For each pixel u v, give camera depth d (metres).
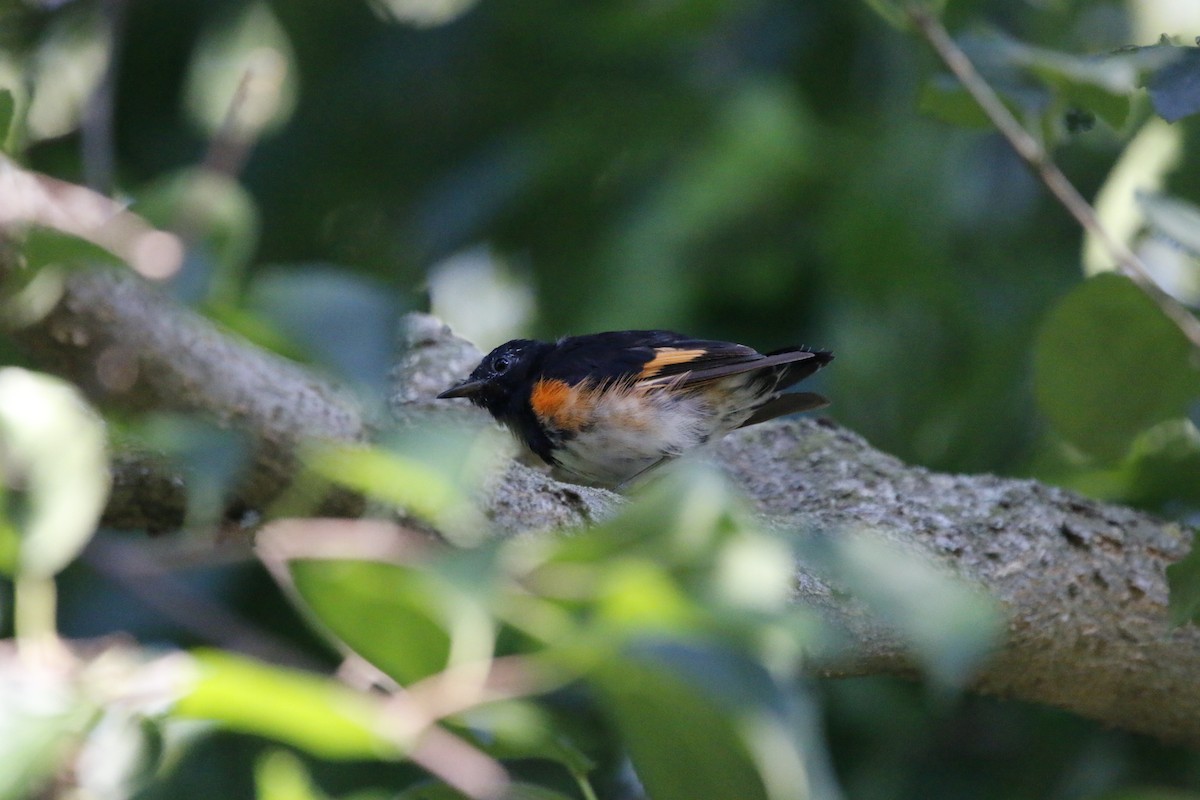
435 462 3.37
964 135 10.86
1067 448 10.06
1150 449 8.77
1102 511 7.62
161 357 4.58
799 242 10.98
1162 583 7.30
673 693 3.48
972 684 7.50
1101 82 6.70
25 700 3.29
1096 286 7.39
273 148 12.44
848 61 11.93
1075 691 7.48
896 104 10.97
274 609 9.23
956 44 7.16
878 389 10.55
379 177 12.69
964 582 7.03
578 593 3.48
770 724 3.20
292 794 4.02
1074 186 11.34
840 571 3.44
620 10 11.68
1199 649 7.29
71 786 4.21
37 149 12.14
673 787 3.85
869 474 8.12
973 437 10.55
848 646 6.02
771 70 11.72
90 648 4.70
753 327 11.20
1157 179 9.27
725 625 3.29
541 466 9.83
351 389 3.71
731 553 3.38
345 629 4.27
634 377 9.33
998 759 9.12
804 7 11.92
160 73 12.95
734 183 10.41
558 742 4.60
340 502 4.99
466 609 3.33
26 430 3.54
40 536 3.51
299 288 3.70
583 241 11.84
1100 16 12.12
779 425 8.99
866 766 8.86
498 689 3.66
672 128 11.49
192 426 3.78
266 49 13.04
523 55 12.46
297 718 3.56
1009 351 10.59
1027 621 7.10
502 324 12.43
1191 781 8.48
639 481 9.57
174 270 3.96
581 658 3.33
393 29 12.79
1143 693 7.41
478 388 9.53
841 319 10.62
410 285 11.43
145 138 12.78
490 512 6.16
